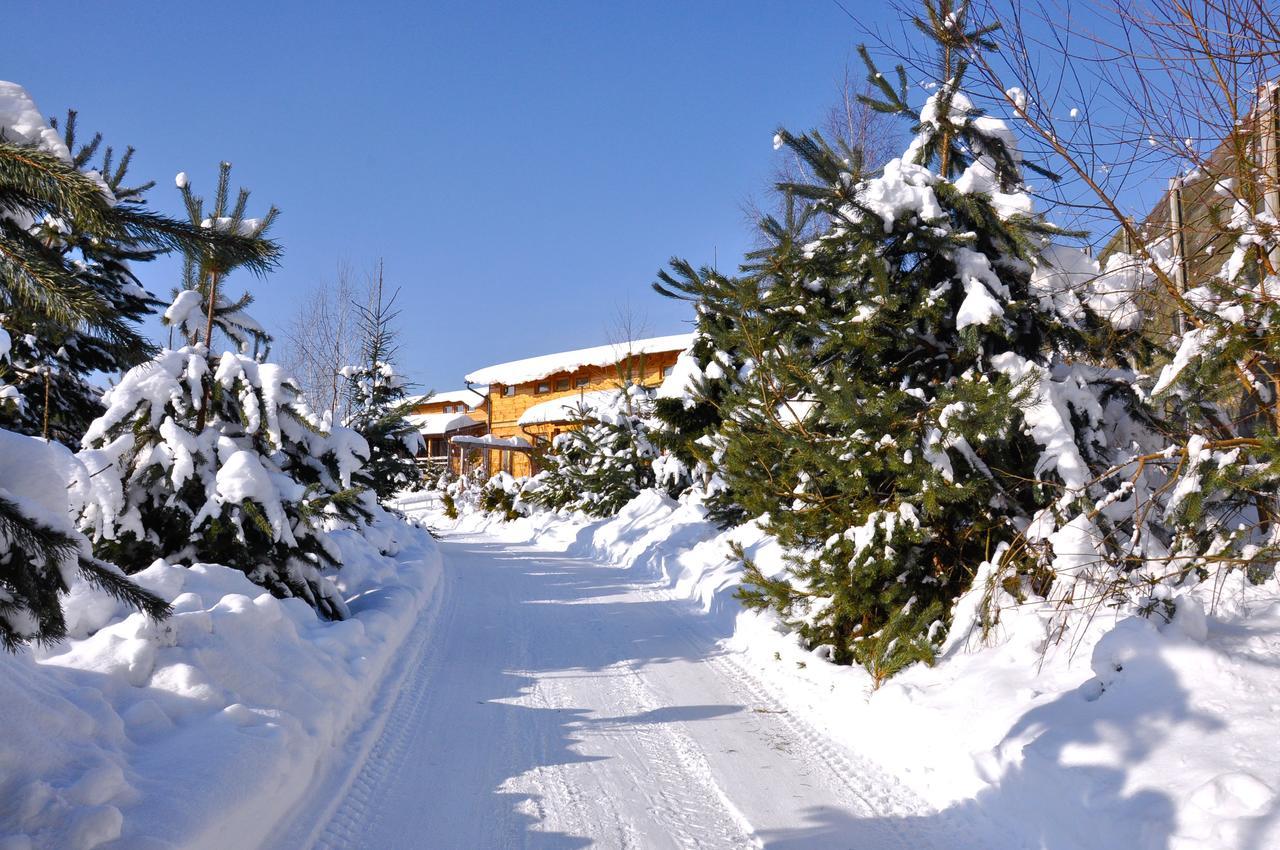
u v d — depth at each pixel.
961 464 5.97
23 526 2.52
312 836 3.76
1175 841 3.08
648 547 15.16
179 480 6.88
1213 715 3.73
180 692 4.33
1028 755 4.00
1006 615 5.74
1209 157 4.64
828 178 6.62
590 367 39.75
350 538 11.19
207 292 7.79
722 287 7.09
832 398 6.02
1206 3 4.11
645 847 3.90
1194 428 5.36
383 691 6.13
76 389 9.00
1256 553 4.58
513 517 28.64
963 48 4.86
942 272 6.93
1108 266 6.19
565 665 7.61
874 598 6.22
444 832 4.01
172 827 3.07
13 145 2.46
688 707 6.25
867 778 4.82
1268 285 4.37
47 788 2.97
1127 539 5.61
